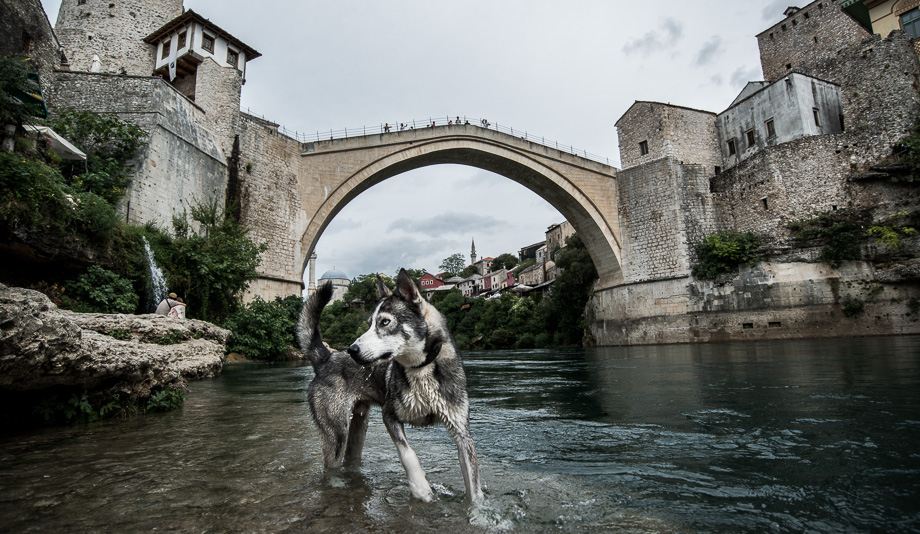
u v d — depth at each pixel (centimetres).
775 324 2472
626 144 3225
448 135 2939
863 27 2720
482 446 392
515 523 221
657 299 2916
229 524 217
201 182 1930
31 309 363
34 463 323
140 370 540
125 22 2453
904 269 2167
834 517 219
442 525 219
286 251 2375
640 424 460
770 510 230
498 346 4897
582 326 3625
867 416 431
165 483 280
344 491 269
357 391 315
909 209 2230
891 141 2336
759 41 3338
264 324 1827
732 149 3002
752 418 455
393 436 276
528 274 6725
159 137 1684
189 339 979
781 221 2570
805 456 320
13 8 1500
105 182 1452
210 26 2366
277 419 506
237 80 2256
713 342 2594
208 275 1609
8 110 1102
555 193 3200
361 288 6875
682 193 2916
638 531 209
